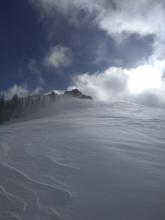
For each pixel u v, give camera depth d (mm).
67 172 6777
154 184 5773
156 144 10195
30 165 7539
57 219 4367
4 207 4840
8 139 12570
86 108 48312
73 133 13094
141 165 7219
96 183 5918
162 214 4434
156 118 20406
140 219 4309
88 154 8531
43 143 10844
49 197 5250
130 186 5672
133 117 21719
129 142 10484
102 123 17406
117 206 4758
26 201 5086
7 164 7723
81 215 4488
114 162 7523
